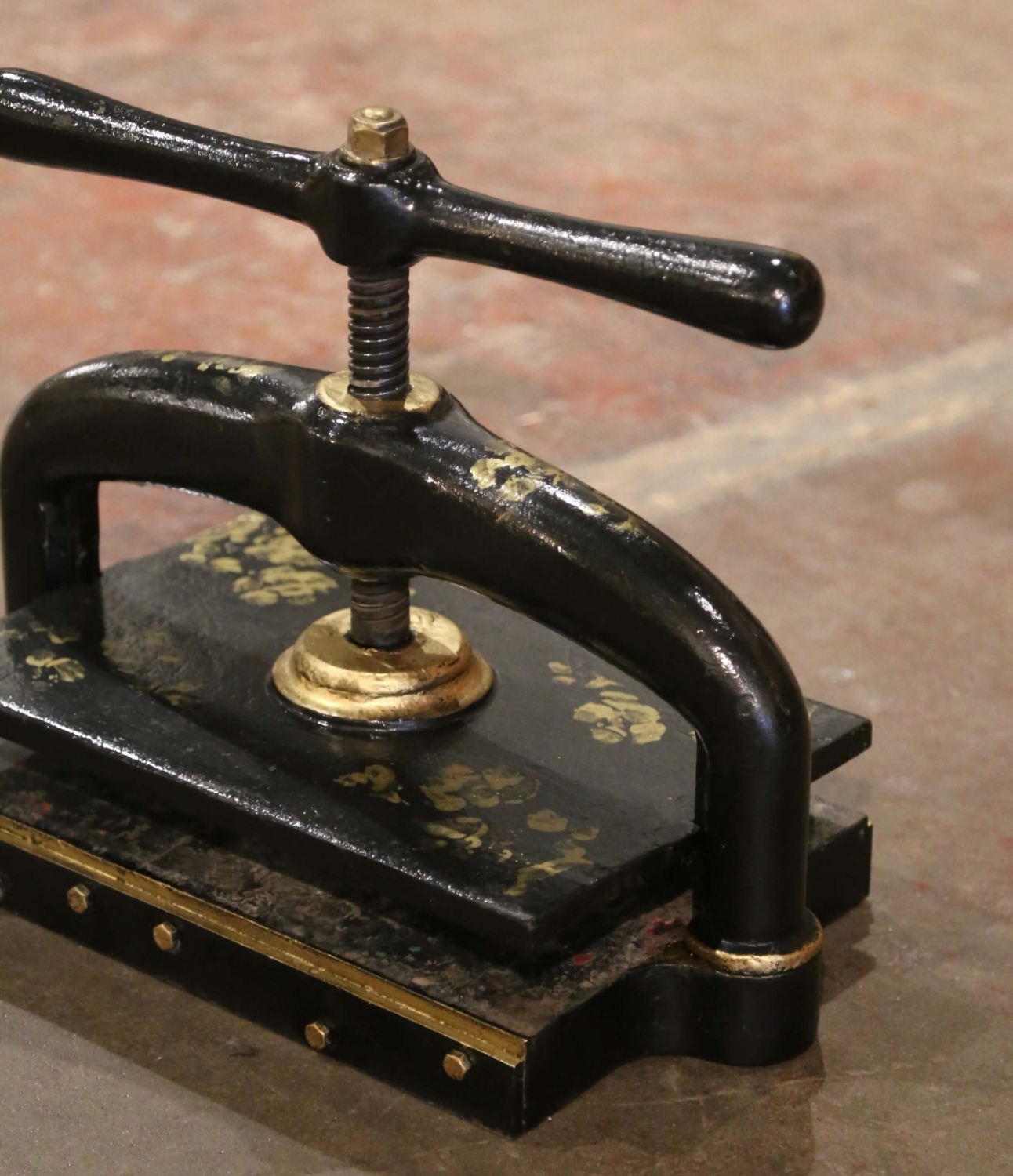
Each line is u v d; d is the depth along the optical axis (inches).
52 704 76.1
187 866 75.2
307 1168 70.8
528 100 150.3
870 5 173.5
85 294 117.3
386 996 72.0
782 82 154.9
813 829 77.0
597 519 71.3
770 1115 72.2
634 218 129.0
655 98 151.0
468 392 106.6
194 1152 71.2
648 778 74.2
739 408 105.6
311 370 75.1
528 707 76.6
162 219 129.2
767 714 70.6
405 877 71.2
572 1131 71.6
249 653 78.3
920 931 77.9
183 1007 74.9
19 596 81.4
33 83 75.1
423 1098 72.3
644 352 110.0
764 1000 72.5
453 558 72.5
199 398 75.4
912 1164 71.1
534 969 72.2
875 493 99.0
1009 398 105.9
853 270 120.7
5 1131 71.7
